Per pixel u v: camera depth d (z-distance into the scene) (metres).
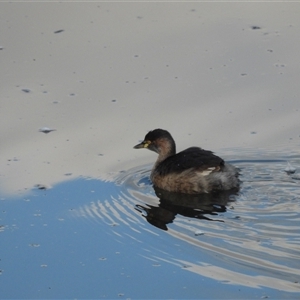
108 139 15.44
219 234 11.43
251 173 13.89
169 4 21.80
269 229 11.52
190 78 17.73
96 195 13.33
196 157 13.77
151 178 14.06
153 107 16.56
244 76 17.72
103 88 17.45
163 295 9.95
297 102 16.44
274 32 19.86
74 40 19.75
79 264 10.92
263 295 9.61
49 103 16.86
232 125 15.66
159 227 11.88
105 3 21.92
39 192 13.40
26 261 11.06
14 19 20.88
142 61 18.64
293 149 14.61
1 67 18.48
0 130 15.73
